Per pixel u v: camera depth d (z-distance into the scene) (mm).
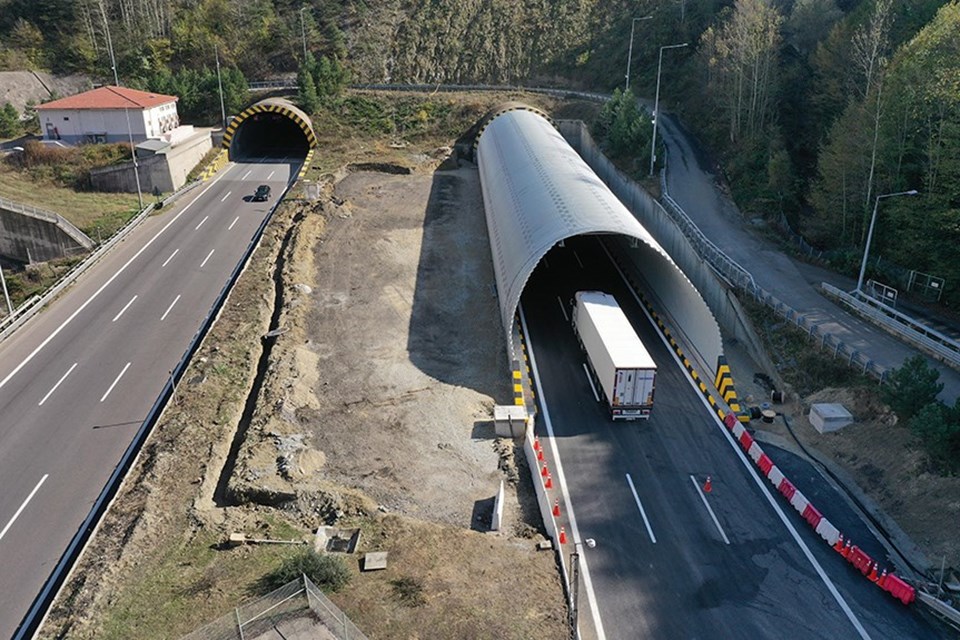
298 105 73312
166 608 19297
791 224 49688
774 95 59688
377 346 35156
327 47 86062
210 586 20078
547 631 19219
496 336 36656
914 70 39688
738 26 59375
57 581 20734
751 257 44625
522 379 33094
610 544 23547
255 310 37531
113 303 39094
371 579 20672
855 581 22266
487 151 57250
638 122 59062
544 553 22500
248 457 26219
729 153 59594
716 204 52562
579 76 80500
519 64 82562
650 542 23703
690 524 24609
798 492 25469
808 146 58312
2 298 44938
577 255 47219
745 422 31078
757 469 27703
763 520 24891
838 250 43812
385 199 55844
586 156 66188
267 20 89000
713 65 64000
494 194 46812
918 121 39719
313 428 28672
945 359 31797
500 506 23969
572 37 83250
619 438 29375
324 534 22531
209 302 39156
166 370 32312
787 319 36562
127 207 55688
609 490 26234
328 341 35531
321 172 62000
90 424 28328
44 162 61281
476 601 20062
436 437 28438
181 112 76125
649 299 41188
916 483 25688
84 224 52469
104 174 58844
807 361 33688
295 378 31438
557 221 35156
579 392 32469
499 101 72562
